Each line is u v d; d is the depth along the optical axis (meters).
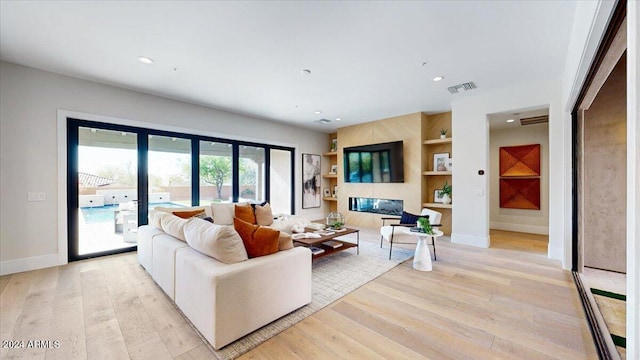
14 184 3.16
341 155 6.88
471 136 4.44
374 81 3.71
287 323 2.08
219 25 2.37
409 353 1.72
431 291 2.66
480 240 4.37
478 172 4.38
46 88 3.35
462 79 3.67
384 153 5.79
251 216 4.62
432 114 5.58
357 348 1.77
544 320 2.11
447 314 2.21
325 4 2.09
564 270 3.23
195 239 2.17
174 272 2.32
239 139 5.54
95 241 3.80
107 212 3.90
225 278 1.76
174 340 1.85
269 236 2.11
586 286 2.75
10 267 3.12
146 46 2.74
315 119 6.04
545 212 5.38
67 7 2.11
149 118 4.23
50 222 3.39
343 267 3.37
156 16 2.24
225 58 3.01
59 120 3.43
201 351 1.74
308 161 7.14
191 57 2.99
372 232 5.61
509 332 1.95
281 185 6.50
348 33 2.50
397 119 5.71
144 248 3.18
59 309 2.26
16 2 2.04
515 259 3.67
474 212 4.43
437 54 2.93
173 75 3.49
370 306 2.35
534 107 3.88
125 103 3.98
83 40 2.62
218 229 1.98
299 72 3.40
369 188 6.24
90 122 3.71
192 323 2.02
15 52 2.87
